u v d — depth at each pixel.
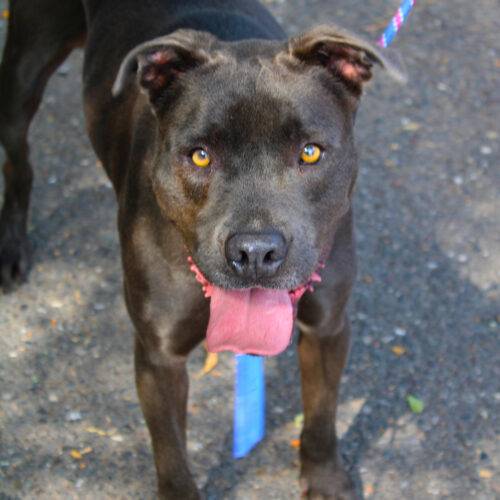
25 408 1.07
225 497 1.00
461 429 1.07
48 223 1.30
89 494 1.00
